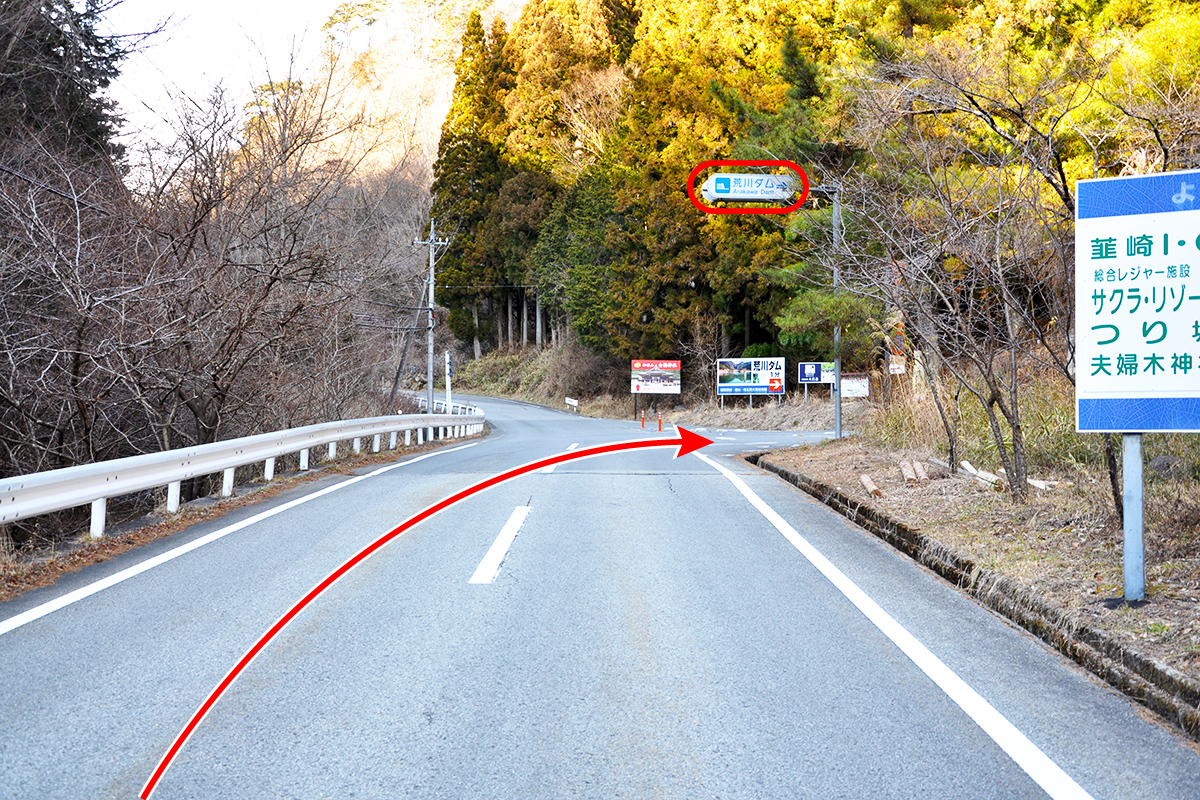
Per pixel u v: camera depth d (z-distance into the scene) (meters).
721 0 36.53
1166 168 7.02
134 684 4.09
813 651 4.59
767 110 29.16
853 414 30.59
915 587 5.99
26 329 11.72
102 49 14.46
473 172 56.75
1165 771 3.21
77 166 13.23
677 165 37.81
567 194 52.88
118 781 3.13
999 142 9.31
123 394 13.10
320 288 15.48
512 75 56.31
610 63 52.66
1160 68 8.99
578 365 56.53
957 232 7.88
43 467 12.38
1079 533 6.70
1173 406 4.84
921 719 3.69
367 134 24.14
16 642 4.72
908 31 18.75
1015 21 15.33
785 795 3.03
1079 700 3.92
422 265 36.06
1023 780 3.14
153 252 12.14
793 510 9.29
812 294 16.17
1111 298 4.97
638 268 43.47
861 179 10.05
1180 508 6.57
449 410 36.53
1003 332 8.93
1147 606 4.82
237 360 13.54
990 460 10.47
